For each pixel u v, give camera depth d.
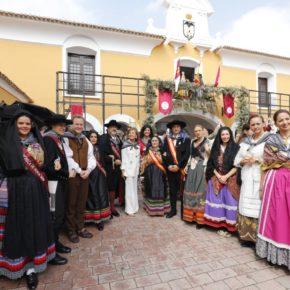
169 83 8.56
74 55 9.02
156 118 9.07
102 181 4.12
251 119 3.25
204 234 3.78
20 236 2.38
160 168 4.68
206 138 4.18
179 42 9.91
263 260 2.94
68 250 3.17
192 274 2.64
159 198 4.67
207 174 3.80
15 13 7.63
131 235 3.76
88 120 8.59
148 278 2.58
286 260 2.63
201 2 10.55
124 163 4.84
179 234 3.79
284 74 12.05
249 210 3.14
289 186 2.62
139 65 9.49
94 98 8.83
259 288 2.39
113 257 3.04
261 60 11.45
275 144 2.77
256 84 11.37
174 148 4.55
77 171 3.45
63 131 3.29
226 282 2.49
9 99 6.29
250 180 3.17
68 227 3.54
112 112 9.04
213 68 10.70
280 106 11.25
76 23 8.31
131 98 9.30
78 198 3.67
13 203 2.36
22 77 8.09
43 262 2.48
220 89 9.27
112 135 5.10
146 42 9.48
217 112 10.01
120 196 5.43
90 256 3.07
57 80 7.79
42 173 2.61
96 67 9.00
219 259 2.97
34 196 2.46
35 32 8.20
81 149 3.61
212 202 3.75
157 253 3.15
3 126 2.46
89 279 2.56
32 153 2.51
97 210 3.96
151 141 4.91
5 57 7.93
